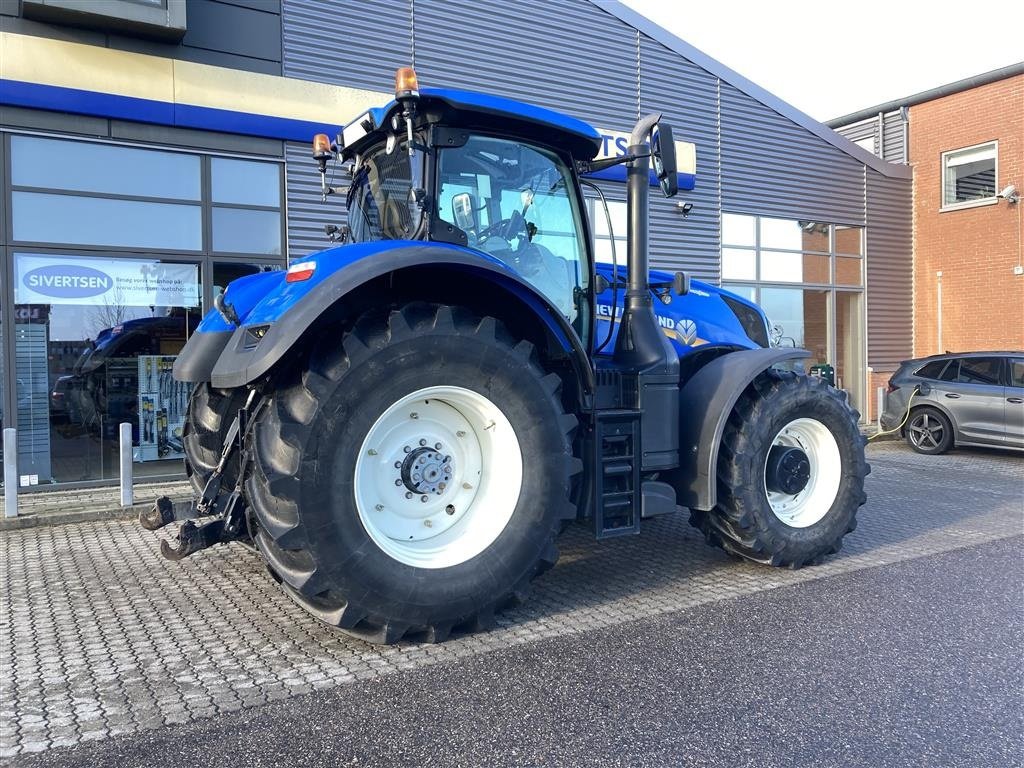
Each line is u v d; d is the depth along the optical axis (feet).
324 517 9.98
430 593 10.72
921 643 11.23
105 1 23.84
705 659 10.60
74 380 25.55
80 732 8.48
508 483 11.45
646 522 19.95
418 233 12.07
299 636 11.57
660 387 13.38
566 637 11.44
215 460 14.03
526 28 34.12
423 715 8.87
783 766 7.79
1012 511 21.47
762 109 42.22
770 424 14.35
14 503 20.48
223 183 27.58
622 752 8.04
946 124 48.57
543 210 13.52
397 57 30.83
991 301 46.37
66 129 24.77
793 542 14.71
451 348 10.83
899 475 28.68
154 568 15.70
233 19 27.37
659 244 38.60
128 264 26.21
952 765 7.82
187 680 9.92
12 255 24.35
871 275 47.88
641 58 37.65
